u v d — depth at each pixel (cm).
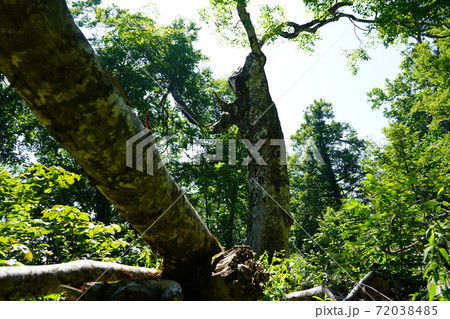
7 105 1733
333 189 2717
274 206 884
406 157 479
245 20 1034
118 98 151
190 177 1833
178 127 1956
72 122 144
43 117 144
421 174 453
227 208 1888
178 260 242
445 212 398
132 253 429
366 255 398
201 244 246
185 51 2069
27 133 1825
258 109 961
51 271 178
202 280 243
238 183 1716
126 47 1923
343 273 426
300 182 2691
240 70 1045
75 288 196
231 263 239
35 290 169
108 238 348
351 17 1233
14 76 130
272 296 322
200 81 2233
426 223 375
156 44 2022
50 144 1802
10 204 316
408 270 384
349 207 395
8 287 157
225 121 1019
